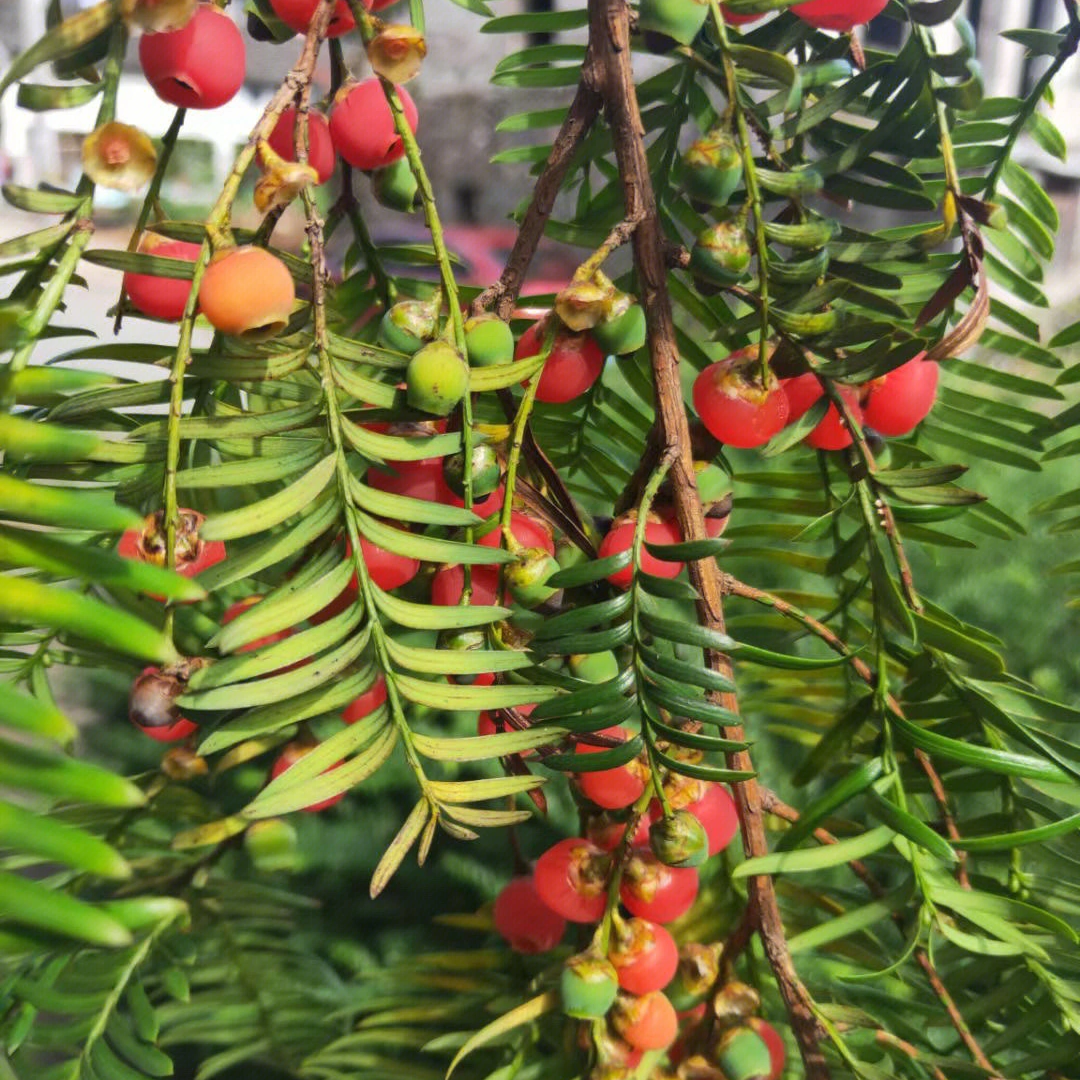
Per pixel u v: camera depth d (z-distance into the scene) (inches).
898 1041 5.8
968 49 5.4
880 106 5.8
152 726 4.6
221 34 4.7
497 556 4.7
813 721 8.3
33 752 2.7
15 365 4.2
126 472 5.3
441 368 4.6
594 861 5.7
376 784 13.8
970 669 6.0
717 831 5.6
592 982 5.4
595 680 5.2
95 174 4.3
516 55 7.2
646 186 5.5
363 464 5.2
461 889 12.6
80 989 5.8
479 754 4.7
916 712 6.2
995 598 21.4
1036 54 6.2
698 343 7.2
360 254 6.7
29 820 2.7
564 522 5.5
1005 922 5.5
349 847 13.0
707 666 5.7
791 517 11.1
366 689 4.6
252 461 4.5
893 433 6.1
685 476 5.5
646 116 6.7
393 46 4.6
